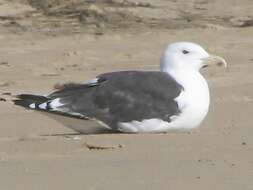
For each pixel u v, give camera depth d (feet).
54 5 128.26
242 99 60.64
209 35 109.09
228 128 47.16
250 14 134.62
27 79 76.43
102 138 43.19
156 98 45.32
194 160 36.91
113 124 45.27
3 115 53.67
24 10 127.65
